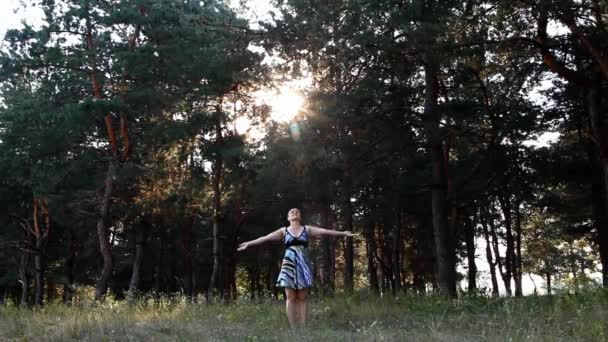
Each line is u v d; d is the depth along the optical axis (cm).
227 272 3544
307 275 884
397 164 2527
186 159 2856
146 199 2788
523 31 1652
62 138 2338
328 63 1576
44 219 4138
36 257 3888
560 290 1134
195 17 1844
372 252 3819
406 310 1165
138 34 2478
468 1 1443
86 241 3928
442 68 1758
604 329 791
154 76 2381
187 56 2247
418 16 1378
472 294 1271
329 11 1472
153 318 1040
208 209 3123
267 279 5300
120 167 2536
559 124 2592
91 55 2314
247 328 862
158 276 4203
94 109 2223
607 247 2584
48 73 2420
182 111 2550
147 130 2536
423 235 3903
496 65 1995
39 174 2531
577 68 1839
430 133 1820
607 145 1822
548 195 3253
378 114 1753
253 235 4084
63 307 1178
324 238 2269
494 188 2684
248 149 2666
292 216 898
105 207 2545
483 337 764
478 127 2261
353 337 762
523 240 4772
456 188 2511
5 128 2462
